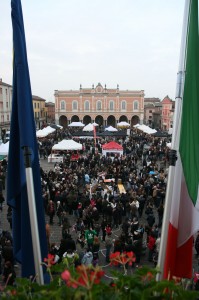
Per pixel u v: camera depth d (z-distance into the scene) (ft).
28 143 11.73
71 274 7.54
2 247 30.78
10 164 12.59
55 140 129.39
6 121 168.04
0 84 157.48
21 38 12.04
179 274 12.12
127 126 165.48
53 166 87.40
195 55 11.97
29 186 11.53
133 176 60.80
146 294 7.29
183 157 11.84
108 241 34.63
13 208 12.51
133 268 32.60
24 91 11.90
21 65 11.87
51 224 46.14
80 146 82.58
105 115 236.22
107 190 50.19
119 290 7.63
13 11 11.79
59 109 237.04
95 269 7.15
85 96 234.58
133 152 98.73
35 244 11.32
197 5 11.82
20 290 7.86
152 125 266.77
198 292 7.30
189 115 11.93
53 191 51.39
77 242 37.65
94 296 6.88
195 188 11.95
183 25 11.76
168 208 11.36
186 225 12.00
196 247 35.42
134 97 233.35
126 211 47.19
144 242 38.93
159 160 91.91
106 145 85.05
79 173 63.21
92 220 40.19
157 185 53.16
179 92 11.79
